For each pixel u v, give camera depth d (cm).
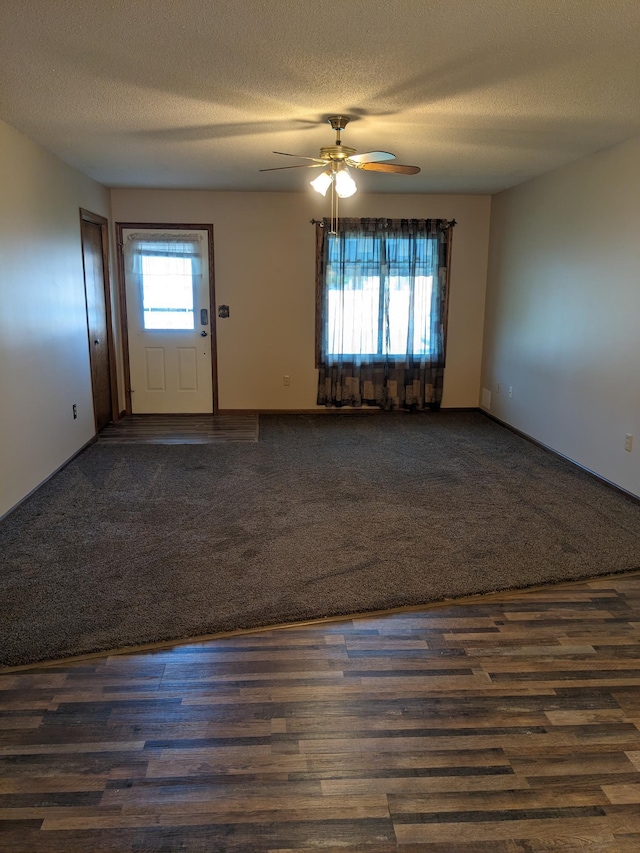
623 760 180
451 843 153
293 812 162
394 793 168
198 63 264
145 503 379
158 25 227
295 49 248
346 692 208
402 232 620
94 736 187
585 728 192
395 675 217
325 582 280
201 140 396
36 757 179
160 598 265
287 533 335
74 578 282
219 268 624
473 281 648
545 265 510
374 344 644
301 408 662
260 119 346
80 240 501
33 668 218
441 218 629
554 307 495
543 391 518
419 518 357
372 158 354
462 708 201
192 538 327
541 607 263
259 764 177
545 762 179
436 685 212
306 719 195
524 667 222
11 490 361
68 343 468
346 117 341
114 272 609
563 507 376
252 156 443
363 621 251
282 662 224
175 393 650
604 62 259
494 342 628
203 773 174
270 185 571
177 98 310
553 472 448
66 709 198
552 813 162
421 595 269
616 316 406
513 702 204
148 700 203
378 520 354
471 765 177
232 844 152
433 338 649
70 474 439
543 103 315
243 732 189
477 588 275
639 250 380
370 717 196
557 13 214
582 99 308
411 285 632
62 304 456
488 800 166
